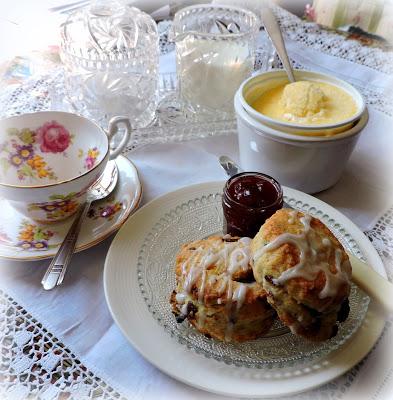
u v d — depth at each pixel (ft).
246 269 1.04
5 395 0.92
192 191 1.33
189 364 0.95
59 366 0.97
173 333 0.99
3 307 1.06
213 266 1.05
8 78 1.77
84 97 1.57
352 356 0.97
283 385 0.92
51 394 0.93
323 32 2.06
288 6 2.30
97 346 1.00
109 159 1.29
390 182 1.44
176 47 1.59
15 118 1.27
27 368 0.96
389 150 1.56
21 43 1.94
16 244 1.16
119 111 1.56
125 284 1.08
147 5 2.15
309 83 1.39
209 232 1.25
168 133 1.58
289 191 1.33
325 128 1.24
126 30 1.57
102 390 0.94
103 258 1.18
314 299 0.95
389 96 1.75
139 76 1.55
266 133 1.26
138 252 1.16
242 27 1.70
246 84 1.40
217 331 1.02
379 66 1.88
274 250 0.98
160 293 1.09
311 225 1.04
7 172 1.29
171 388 0.94
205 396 0.93
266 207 1.14
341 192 1.41
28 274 1.13
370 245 1.18
